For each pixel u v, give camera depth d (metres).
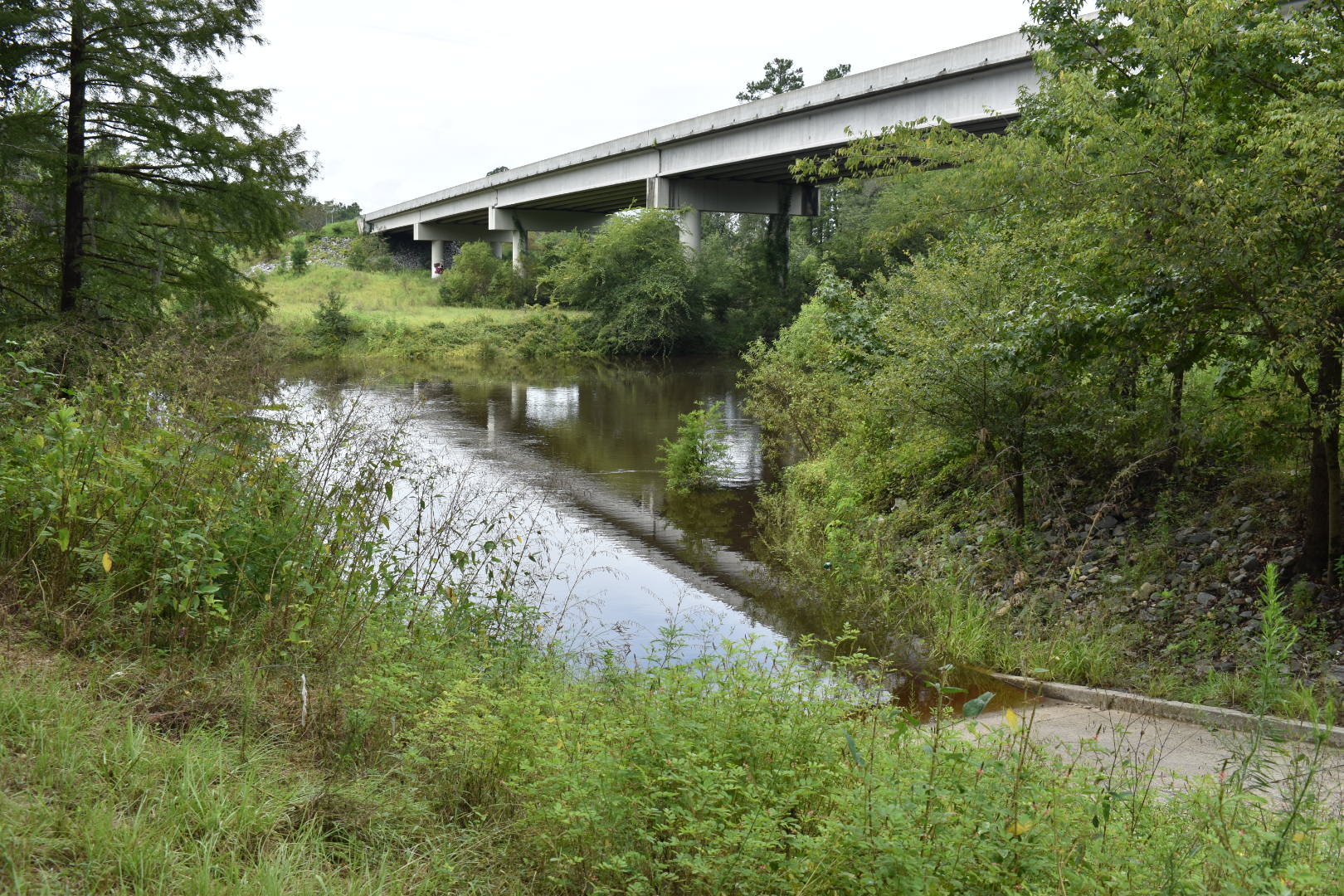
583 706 4.52
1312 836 3.59
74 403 6.44
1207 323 8.77
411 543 9.18
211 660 4.95
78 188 16.22
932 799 3.46
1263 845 3.37
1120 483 11.34
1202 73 8.98
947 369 10.99
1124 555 10.27
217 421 6.26
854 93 34.34
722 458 19.41
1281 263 7.76
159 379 7.32
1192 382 13.02
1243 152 8.51
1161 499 10.83
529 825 3.79
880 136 13.76
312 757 4.21
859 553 11.20
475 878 3.52
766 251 56.00
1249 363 9.60
